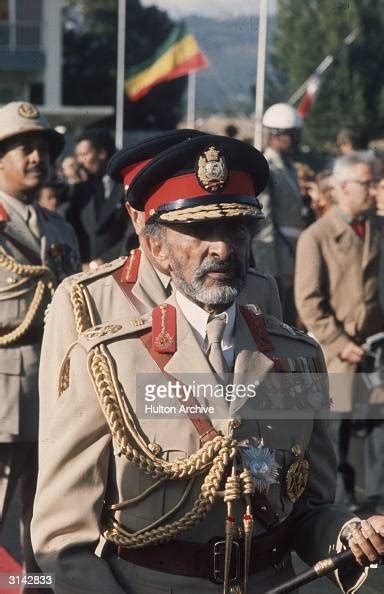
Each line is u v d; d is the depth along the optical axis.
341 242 18.95
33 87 83.81
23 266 15.79
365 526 8.72
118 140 62.69
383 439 18.72
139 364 8.94
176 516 8.84
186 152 8.98
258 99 34.28
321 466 9.52
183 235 8.86
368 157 19.05
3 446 15.26
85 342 9.10
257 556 8.99
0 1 82.50
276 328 9.44
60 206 24.53
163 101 92.19
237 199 8.94
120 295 10.93
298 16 54.72
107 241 22.55
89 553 8.85
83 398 8.92
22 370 15.44
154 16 79.38
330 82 55.62
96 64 98.94
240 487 8.80
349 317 18.86
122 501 8.86
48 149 16.58
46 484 8.93
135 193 9.27
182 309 9.12
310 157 32.47
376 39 54.97
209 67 48.22
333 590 15.23
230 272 8.85
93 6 98.00
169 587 8.84
